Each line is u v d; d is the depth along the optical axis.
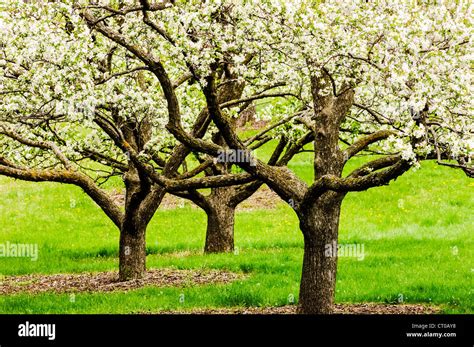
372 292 19.73
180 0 14.32
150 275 23.16
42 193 44.38
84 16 15.88
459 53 13.23
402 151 12.45
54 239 34.16
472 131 13.95
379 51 13.95
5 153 22.33
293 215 38.34
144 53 15.52
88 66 16.05
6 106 17.09
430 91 12.52
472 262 24.38
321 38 14.38
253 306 18.58
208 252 28.22
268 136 25.98
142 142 22.42
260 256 26.08
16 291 21.78
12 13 16.02
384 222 35.88
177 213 39.62
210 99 14.88
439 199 39.59
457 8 13.71
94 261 28.48
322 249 16.16
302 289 16.42
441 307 18.34
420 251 27.08
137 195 20.47
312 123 17.52
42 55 15.66
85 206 41.72
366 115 20.27
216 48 14.74
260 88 19.34
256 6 14.48
